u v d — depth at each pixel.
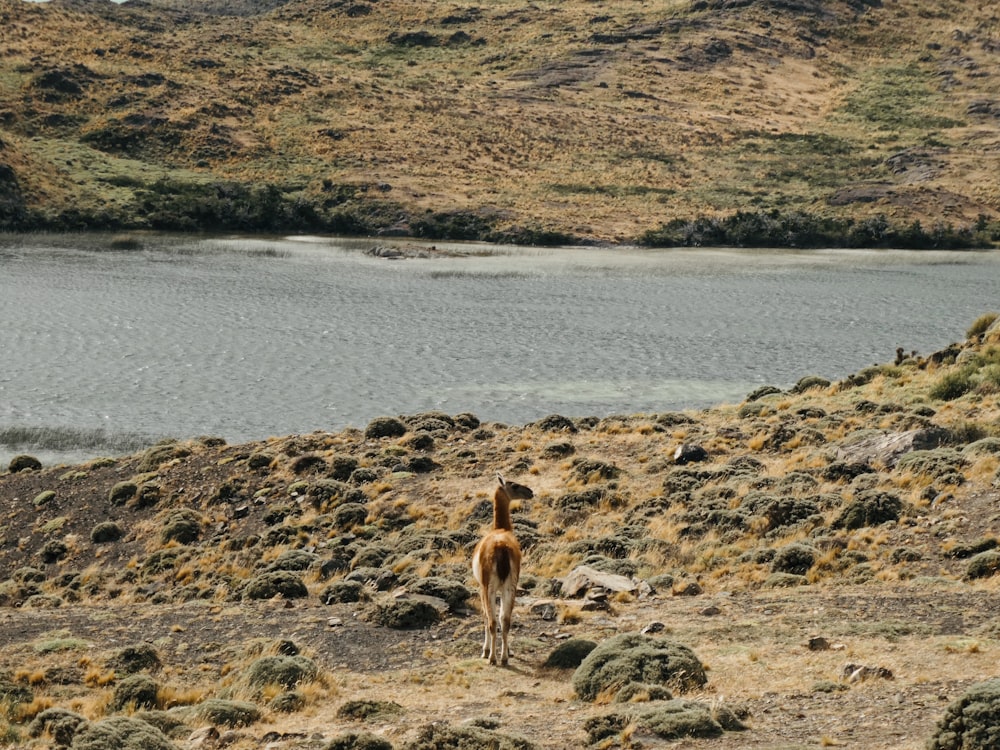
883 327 97.06
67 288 107.75
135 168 193.75
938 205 193.00
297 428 59.53
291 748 13.17
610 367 77.62
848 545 24.67
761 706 13.87
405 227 176.25
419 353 81.38
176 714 15.57
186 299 103.56
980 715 10.77
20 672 18.69
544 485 35.66
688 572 24.75
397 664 18.25
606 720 12.95
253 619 22.08
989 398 39.19
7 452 53.41
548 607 20.44
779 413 42.72
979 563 21.30
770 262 150.88
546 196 194.00
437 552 28.31
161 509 37.94
